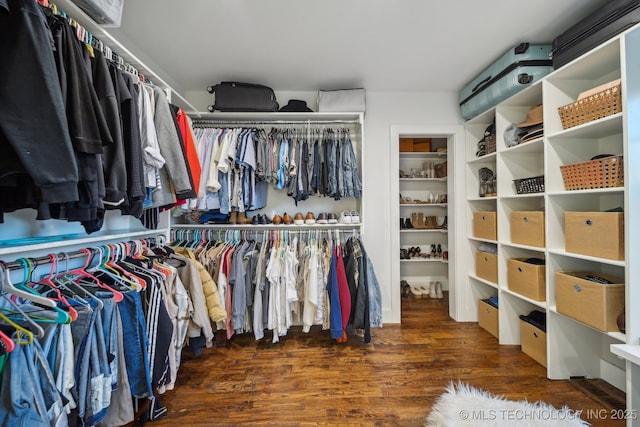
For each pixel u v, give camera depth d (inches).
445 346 81.1
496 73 78.9
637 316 47.4
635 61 47.9
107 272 45.6
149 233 63.7
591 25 56.3
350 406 56.5
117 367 39.4
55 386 29.4
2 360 26.4
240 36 68.3
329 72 86.8
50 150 26.4
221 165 79.0
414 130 100.7
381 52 75.8
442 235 136.5
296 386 63.0
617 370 61.4
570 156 65.0
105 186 37.0
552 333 65.2
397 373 67.7
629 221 47.6
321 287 81.7
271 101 89.0
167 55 76.7
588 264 65.3
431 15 60.9
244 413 54.7
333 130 97.5
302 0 55.9
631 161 47.5
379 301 90.0
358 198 94.3
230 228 92.2
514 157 81.8
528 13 60.4
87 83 33.1
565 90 64.7
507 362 72.4
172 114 56.4
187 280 61.5
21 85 25.1
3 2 24.0
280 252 81.3
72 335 33.5
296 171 87.3
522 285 74.1
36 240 39.7
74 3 40.1
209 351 78.7
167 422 52.2
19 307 32.6
